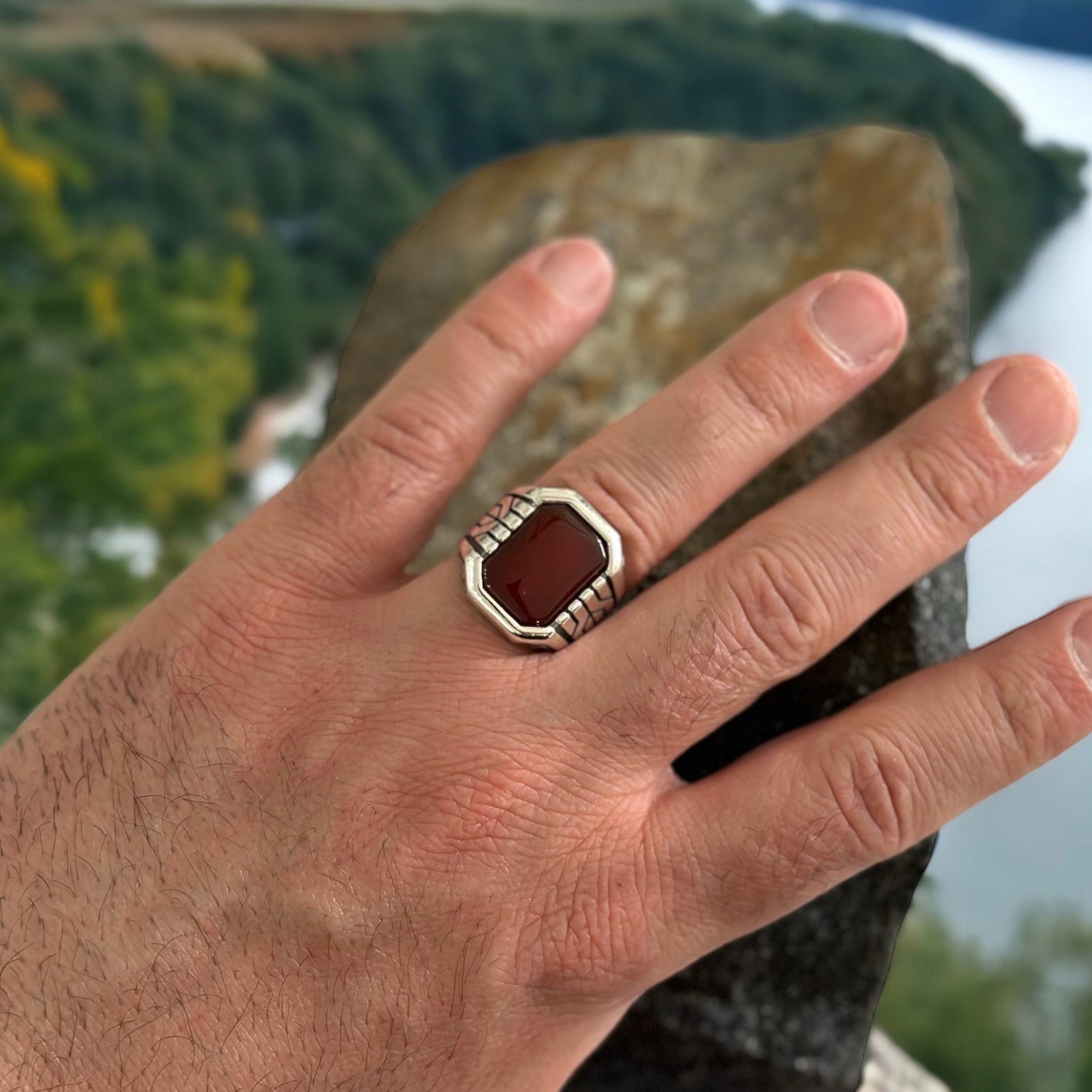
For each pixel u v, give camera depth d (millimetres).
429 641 170
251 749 170
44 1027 160
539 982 160
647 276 227
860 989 188
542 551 164
